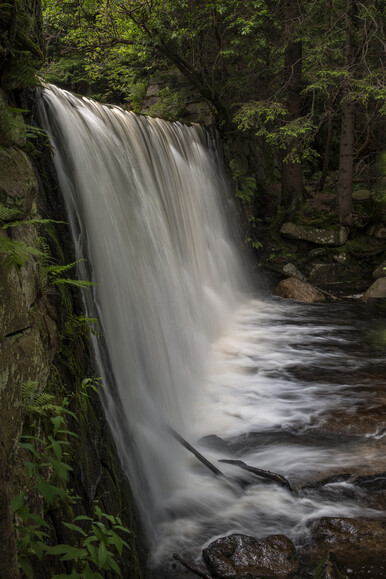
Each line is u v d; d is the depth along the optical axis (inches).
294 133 548.1
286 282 556.4
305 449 238.8
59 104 213.5
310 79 553.9
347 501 201.8
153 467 199.5
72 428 134.9
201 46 567.8
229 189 581.9
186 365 303.3
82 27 587.8
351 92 541.3
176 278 332.5
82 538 123.8
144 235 283.6
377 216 609.0
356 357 366.0
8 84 143.3
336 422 263.9
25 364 108.3
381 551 171.8
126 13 511.8
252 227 622.5
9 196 114.3
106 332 195.0
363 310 493.4
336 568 153.6
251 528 186.7
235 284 520.7
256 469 216.1
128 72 665.6
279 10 579.5
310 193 697.0
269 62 613.0
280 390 309.0
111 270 218.5
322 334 422.0
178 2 507.8
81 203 201.3
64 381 139.9
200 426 264.1
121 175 269.0
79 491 129.9
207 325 397.7
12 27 132.9
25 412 105.6
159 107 604.7
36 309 126.4
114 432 171.8
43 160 170.2
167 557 170.4
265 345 395.2
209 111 585.0
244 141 666.8
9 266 94.2
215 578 161.2
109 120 283.6
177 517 191.2
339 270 587.5
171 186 382.9
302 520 191.0
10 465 93.4
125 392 201.2
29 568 85.9
